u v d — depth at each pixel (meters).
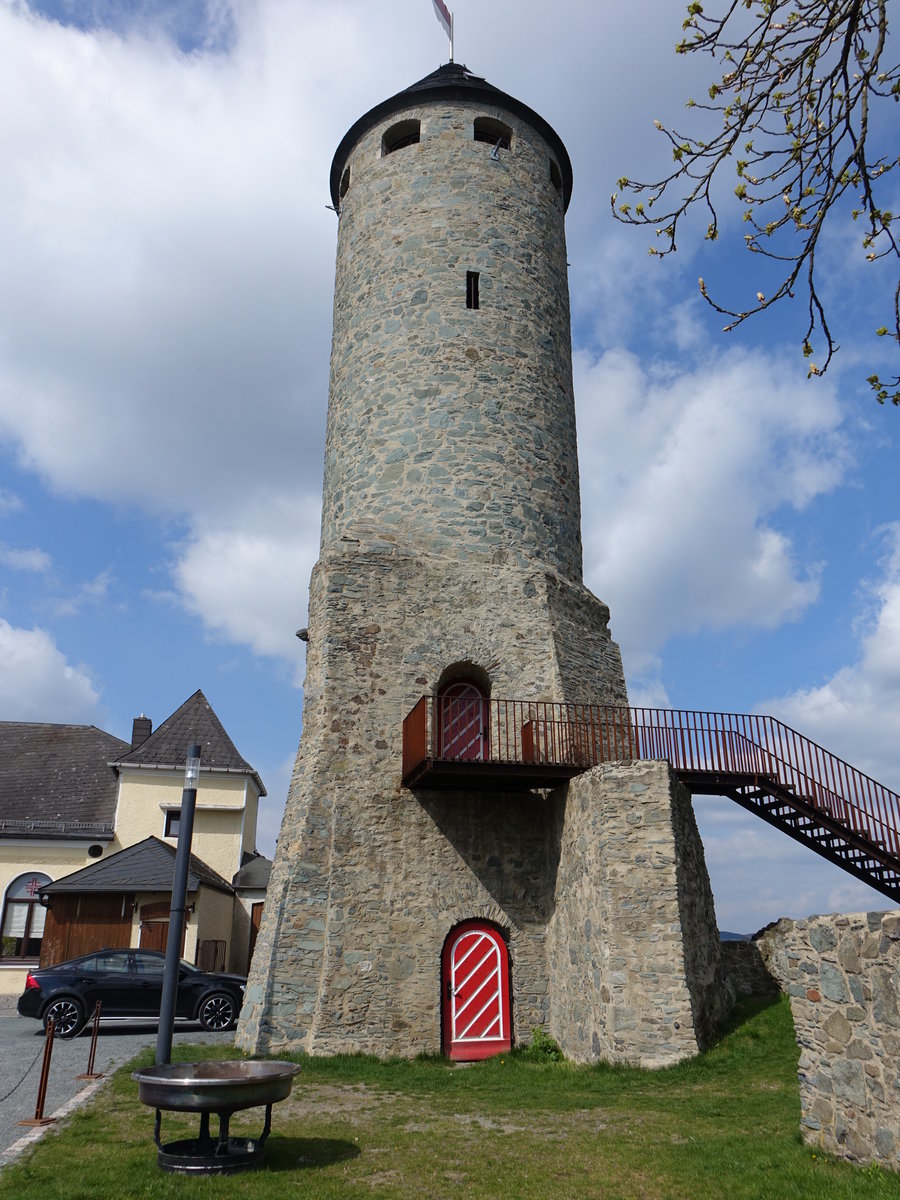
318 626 13.65
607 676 14.69
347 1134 7.40
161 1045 8.66
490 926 12.38
